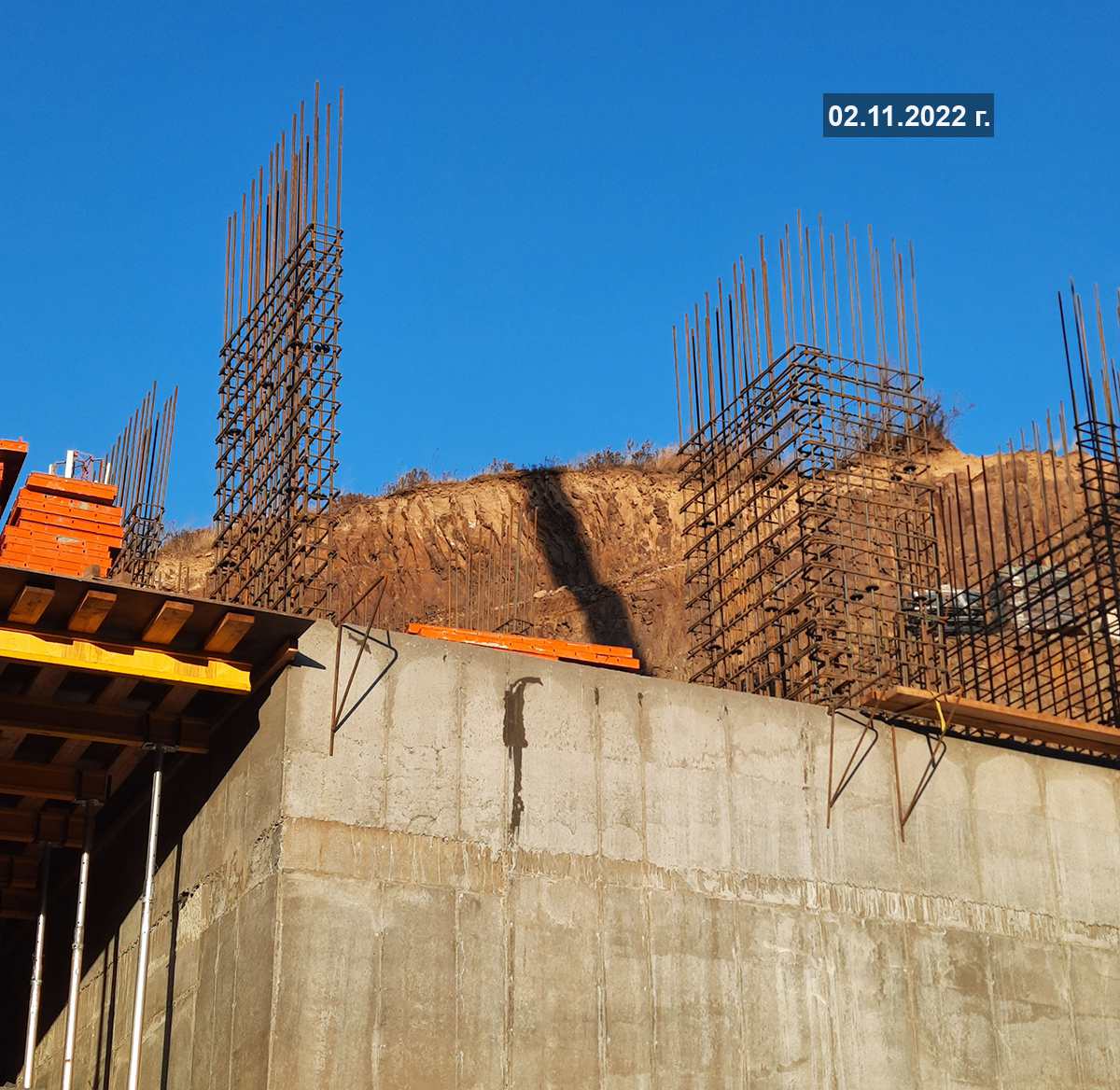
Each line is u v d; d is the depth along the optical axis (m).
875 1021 20.11
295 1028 17.05
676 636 43.16
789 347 24.42
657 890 19.50
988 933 21.27
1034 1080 20.72
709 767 20.42
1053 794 22.53
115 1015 21.27
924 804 21.61
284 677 18.59
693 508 46.12
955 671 25.78
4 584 17.30
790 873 20.39
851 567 26.62
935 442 45.38
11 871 23.97
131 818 22.12
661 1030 18.86
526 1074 17.97
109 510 20.66
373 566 47.56
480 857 18.69
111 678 18.69
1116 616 26.00
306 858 17.81
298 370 21.05
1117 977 21.81
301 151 22.11
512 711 19.53
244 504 21.97
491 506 48.03
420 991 17.78
